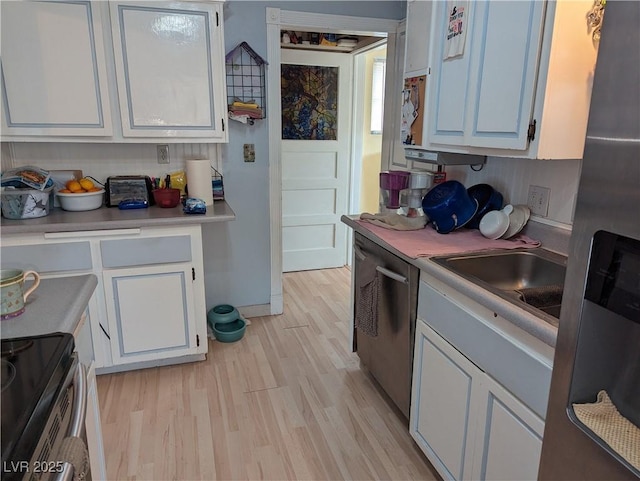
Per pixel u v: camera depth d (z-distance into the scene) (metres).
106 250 2.17
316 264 4.20
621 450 0.77
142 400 2.22
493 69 1.57
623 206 0.73
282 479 1.75
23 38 2.06
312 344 2.81
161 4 2.21
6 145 2.39
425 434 1.77
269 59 2.74
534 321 1.12
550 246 1.80
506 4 1.49
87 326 2.22
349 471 1.80
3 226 2.01
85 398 0.98
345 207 4.14
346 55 3.77
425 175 2.23
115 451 1.87
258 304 3.16
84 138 2.26
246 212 2.94
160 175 2.70
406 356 1.89
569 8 1.32
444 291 1.56
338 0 2.78
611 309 0.78
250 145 2.83
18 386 0.82
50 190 2.25
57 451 0.82
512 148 1.50
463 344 1.46
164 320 2.37
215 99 2.40
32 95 2.12
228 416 2.11
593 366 0.86
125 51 2.21
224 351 2.70
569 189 1.70
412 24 2.13
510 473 1.28
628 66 0.70
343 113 3.90
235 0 2.60
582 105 1.42
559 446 0.92
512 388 1.24
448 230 2.00
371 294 2.05
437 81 1.94
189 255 2.32
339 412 2.16
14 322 1.05
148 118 2.32
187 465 1.81
